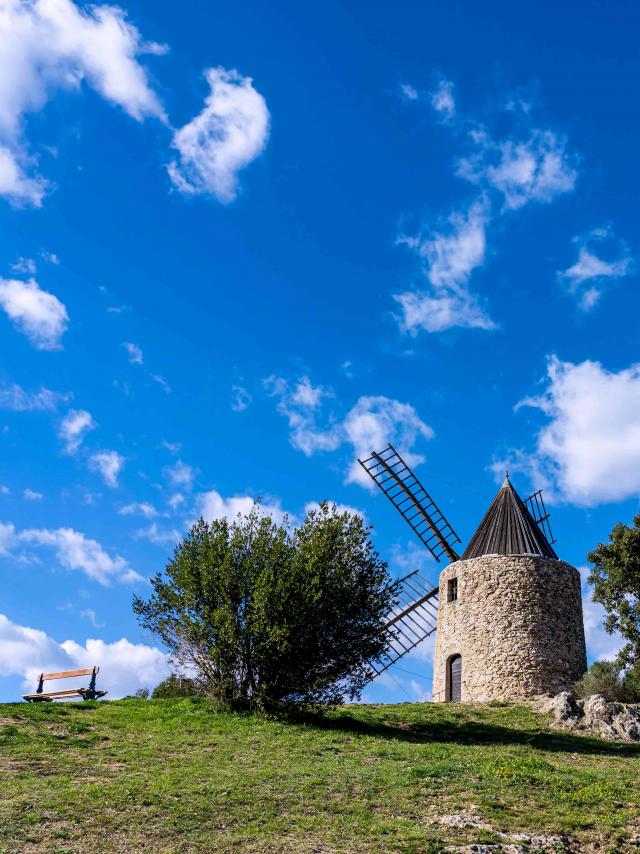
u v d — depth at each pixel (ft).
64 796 59.31
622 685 115.24
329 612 95.91
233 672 94.22
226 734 82.58
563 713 103.40
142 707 94.79
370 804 61.16
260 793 62.39
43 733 78.33
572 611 131.44
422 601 159.02
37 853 49.98
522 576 130.41
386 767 71.05
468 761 74.33
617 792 65.31
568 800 63.16
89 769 67.26
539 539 139.64
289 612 92.99
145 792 61.21
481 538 141.08
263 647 92.58
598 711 101.35
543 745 89.86
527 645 125.49
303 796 62.23
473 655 128.47
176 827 55.26
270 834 54.80
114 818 56.08
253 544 98.32
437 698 132.77
